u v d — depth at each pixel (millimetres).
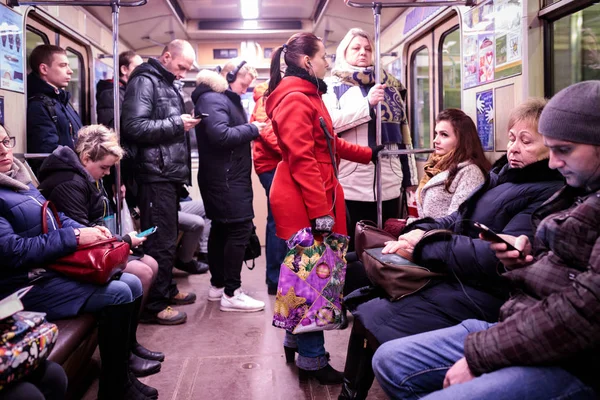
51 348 1684
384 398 2512
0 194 2256
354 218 3760
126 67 4609
